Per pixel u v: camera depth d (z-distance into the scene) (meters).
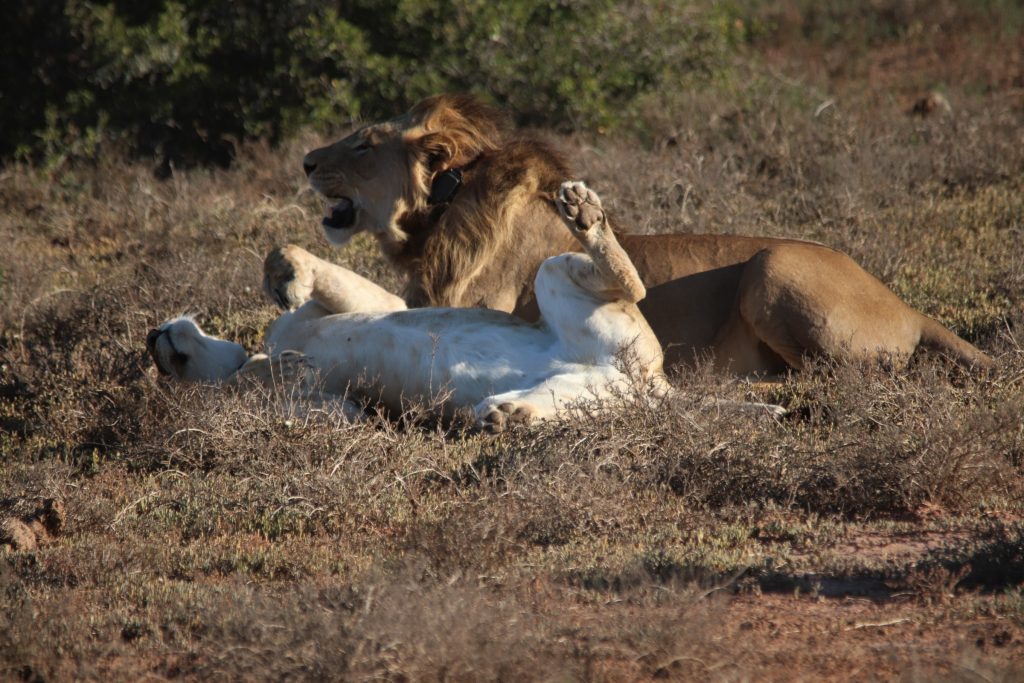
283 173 21.50
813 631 6.81
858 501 8.88
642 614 6.71
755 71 26.59
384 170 12.62
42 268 16.88
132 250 18.33
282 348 11.31
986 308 13.50
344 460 9.56
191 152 24.27
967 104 23.56
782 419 10.41
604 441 9.48
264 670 6.34
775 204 17.72
